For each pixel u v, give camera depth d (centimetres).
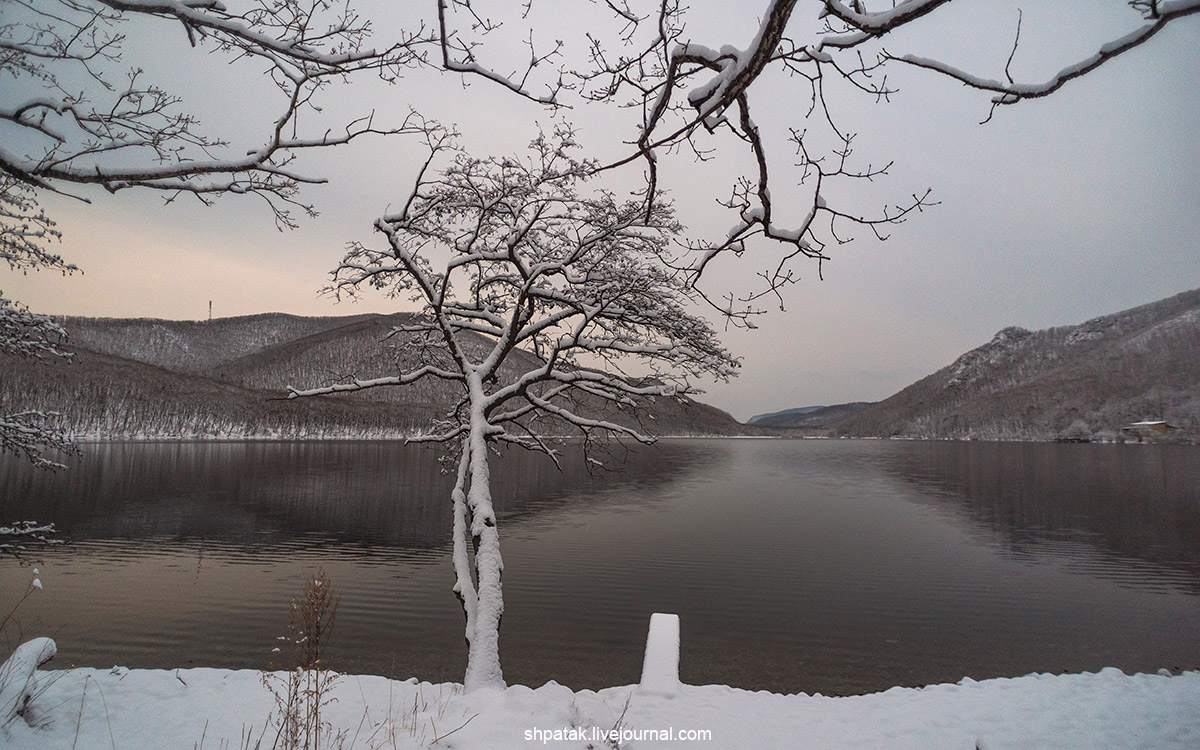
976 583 2850
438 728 552
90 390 13575
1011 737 650
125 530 4028
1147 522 4997
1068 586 2830
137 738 577
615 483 7831
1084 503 6228
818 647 1916
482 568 809
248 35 411
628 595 2536
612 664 1714
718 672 1692
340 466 9206
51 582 2620
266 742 576
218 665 1602
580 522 4612
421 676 1545
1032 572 3122
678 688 745
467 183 1049
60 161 436
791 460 13325
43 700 621
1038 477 9225
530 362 1230
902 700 759
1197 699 774
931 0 282
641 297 1068
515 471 9388
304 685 747
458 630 1953
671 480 8362
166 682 731
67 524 4244
